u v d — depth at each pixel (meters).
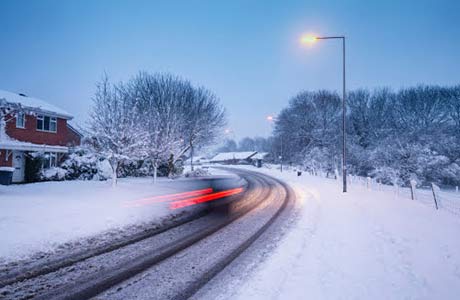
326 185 25.53
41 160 23.03
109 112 19.44
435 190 12.81
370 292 4.82
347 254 6.64
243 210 12.98
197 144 38.41
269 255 6.77
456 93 46.59
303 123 58.94
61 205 12.30
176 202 14.95
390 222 9.80
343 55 19.56
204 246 7.55
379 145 44.28
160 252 7.07
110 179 25.61
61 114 26.34
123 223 9.95
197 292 4.97
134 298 4.79
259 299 4.65
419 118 47.00
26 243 7.40
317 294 4.76
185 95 35.97
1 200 12.70
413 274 5.52
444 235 8.12
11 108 17.83
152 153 23.86
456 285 5.07
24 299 4.73
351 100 56.19
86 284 5.29
